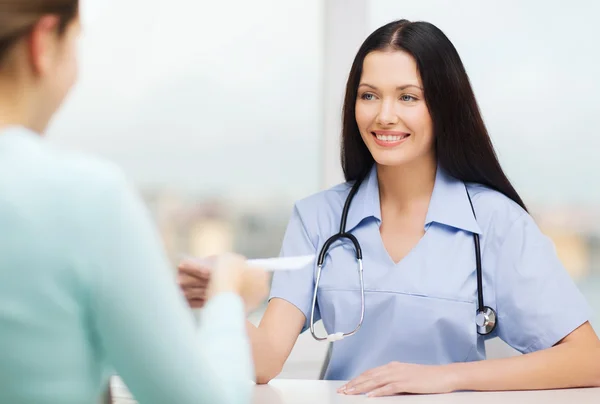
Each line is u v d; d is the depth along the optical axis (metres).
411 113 1.46
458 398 1.19
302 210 1.65
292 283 1.54
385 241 1.56
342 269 1.53
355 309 1.50
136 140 2.23
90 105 2.22
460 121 1.51
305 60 2.24
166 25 2.23
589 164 2.18
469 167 1.55
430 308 1.45
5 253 0.61
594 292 2.14
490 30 2.19
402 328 1.46
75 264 0.61
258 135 2.24
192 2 2.23
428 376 1.24
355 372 1.51
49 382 0.62
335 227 1.60
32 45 0.64
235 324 0.74
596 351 1.35
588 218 2.17
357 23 2.17
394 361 1.35
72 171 0.64
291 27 2.23
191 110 2.23
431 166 1.57
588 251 2.16
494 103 2.19
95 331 0.64
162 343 0.63
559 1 2.19
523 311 1.43
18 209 0.62
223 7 2.23
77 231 0.62
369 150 1.58
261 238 2.23
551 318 1.41
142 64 2.23
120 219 0.63
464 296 1.46
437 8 2.20
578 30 2.19
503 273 1.47
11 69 0.65
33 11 0.64
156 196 2.22
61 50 0.66
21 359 0.61
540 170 2.18
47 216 0.62
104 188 0.63
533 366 1.28
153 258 0.64
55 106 0.68
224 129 2.23
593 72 2.19
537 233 1.50
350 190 1.64
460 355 1.47
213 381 0.65
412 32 1.48
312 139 2.24
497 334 1.51
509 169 2.18
